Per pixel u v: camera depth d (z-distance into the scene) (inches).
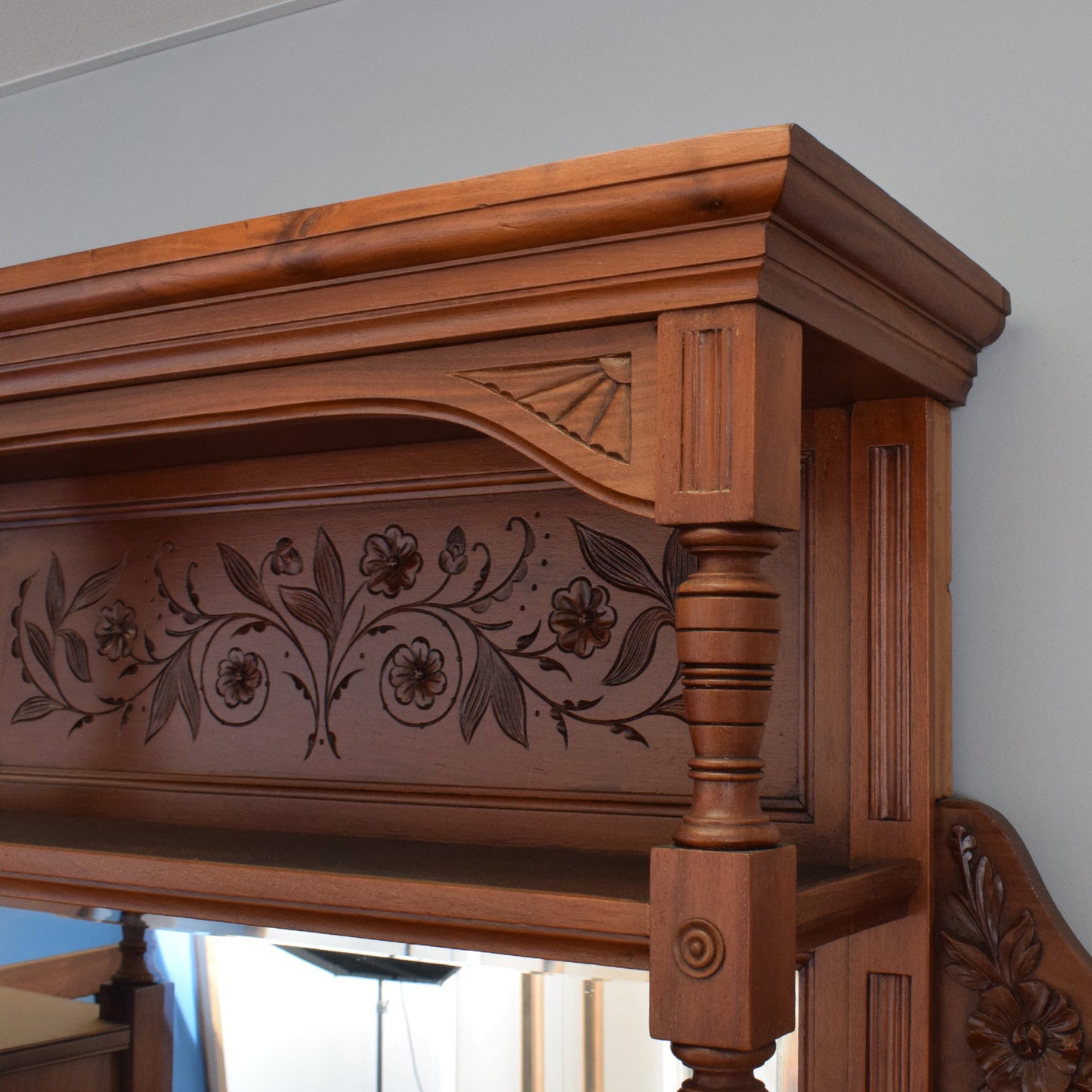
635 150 31.2
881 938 42.9
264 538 55.9
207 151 62.1
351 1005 49.4
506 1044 46.5
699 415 31.5
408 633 52.3
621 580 48.4
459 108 55.9
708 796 31.3
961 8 46.3
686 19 51.3
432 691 51.5
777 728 45.5
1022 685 43.5
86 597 60.5
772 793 45.4
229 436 50.3
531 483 50.0
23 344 41.9
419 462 52.1
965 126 45.8
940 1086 42.3
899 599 43.3
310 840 49.4
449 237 33.8
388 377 36.9
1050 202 44.3
